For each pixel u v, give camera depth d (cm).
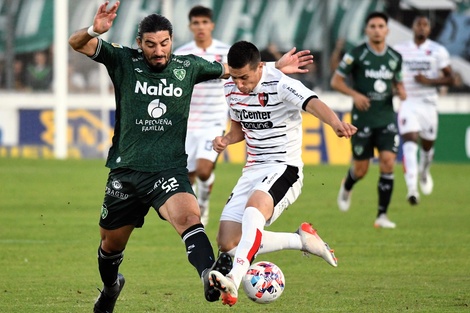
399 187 7062
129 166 2448
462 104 9181
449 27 9281
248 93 2706
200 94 4506
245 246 2486
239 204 2786
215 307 2781
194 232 2322
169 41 2439
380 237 4353
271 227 4712
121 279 2672
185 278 3306
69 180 7019
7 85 9506
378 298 2895
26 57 9462
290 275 3372
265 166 2778
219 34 9456
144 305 2806
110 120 8931
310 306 2780
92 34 2397
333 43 9319
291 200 2747
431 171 8156
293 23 9381
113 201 2477
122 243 2545
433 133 6022
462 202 5984
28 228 4628
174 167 2455
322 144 8681
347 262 3650
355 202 5966
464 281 3212
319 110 2544
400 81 4875
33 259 3712
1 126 8944
